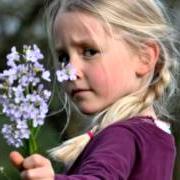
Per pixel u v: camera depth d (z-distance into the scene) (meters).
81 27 2.65
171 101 4.54
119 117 2.66
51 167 1.87
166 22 3.00
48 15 2.88
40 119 2.09
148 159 2.46
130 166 2.30
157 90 2.91
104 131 2.44
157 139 2.55
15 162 1.86
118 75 2.69
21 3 10.69
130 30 2.76
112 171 2.10
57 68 2.78
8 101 2.10
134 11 2.80
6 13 10.57
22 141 2.14
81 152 2.62
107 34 2.67
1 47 10.41
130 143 2.35
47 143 7.17
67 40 2.67
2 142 6.88
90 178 1.99
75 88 2.64
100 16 2.67
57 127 8.09
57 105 6.68
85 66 2.64
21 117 2.09
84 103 2.65
